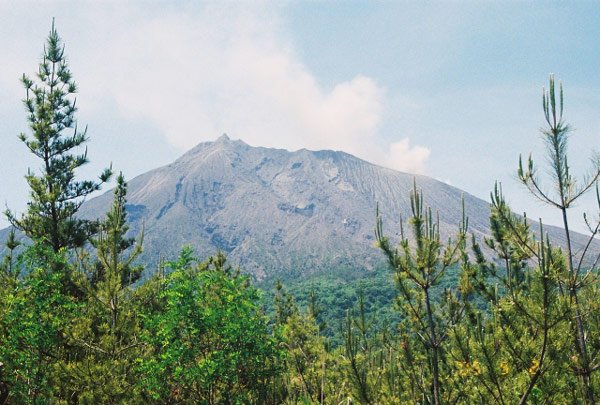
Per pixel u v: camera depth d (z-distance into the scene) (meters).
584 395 7.44
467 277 8.83
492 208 8.16
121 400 11.77
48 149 18.80
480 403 8.49
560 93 7.80
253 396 14.49
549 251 7.26
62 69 19.55
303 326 15.39
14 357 12.07
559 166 7.69
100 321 13.60
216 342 13.55
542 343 7.53
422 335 8.98
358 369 9.02
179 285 13.02
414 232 8.53
